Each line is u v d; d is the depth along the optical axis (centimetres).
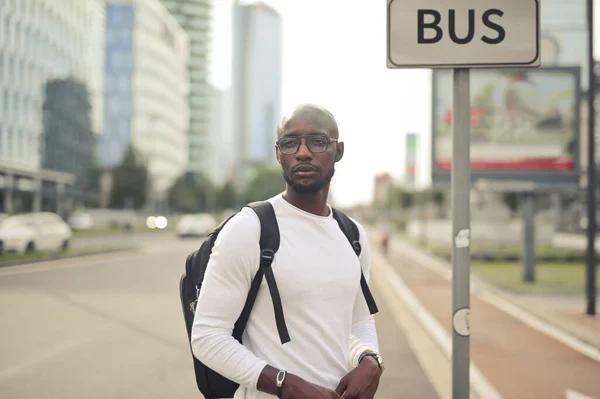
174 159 11631
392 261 2634
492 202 3150
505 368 671
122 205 6569
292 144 185
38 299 1180
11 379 601
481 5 270
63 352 727
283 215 183
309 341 176
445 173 1847
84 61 6931
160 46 10675
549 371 656
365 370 186
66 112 6359
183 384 589
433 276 1917
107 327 896
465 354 270
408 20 272
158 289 1360
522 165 1730
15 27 5138
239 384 185
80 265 2011
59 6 6097
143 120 9956
